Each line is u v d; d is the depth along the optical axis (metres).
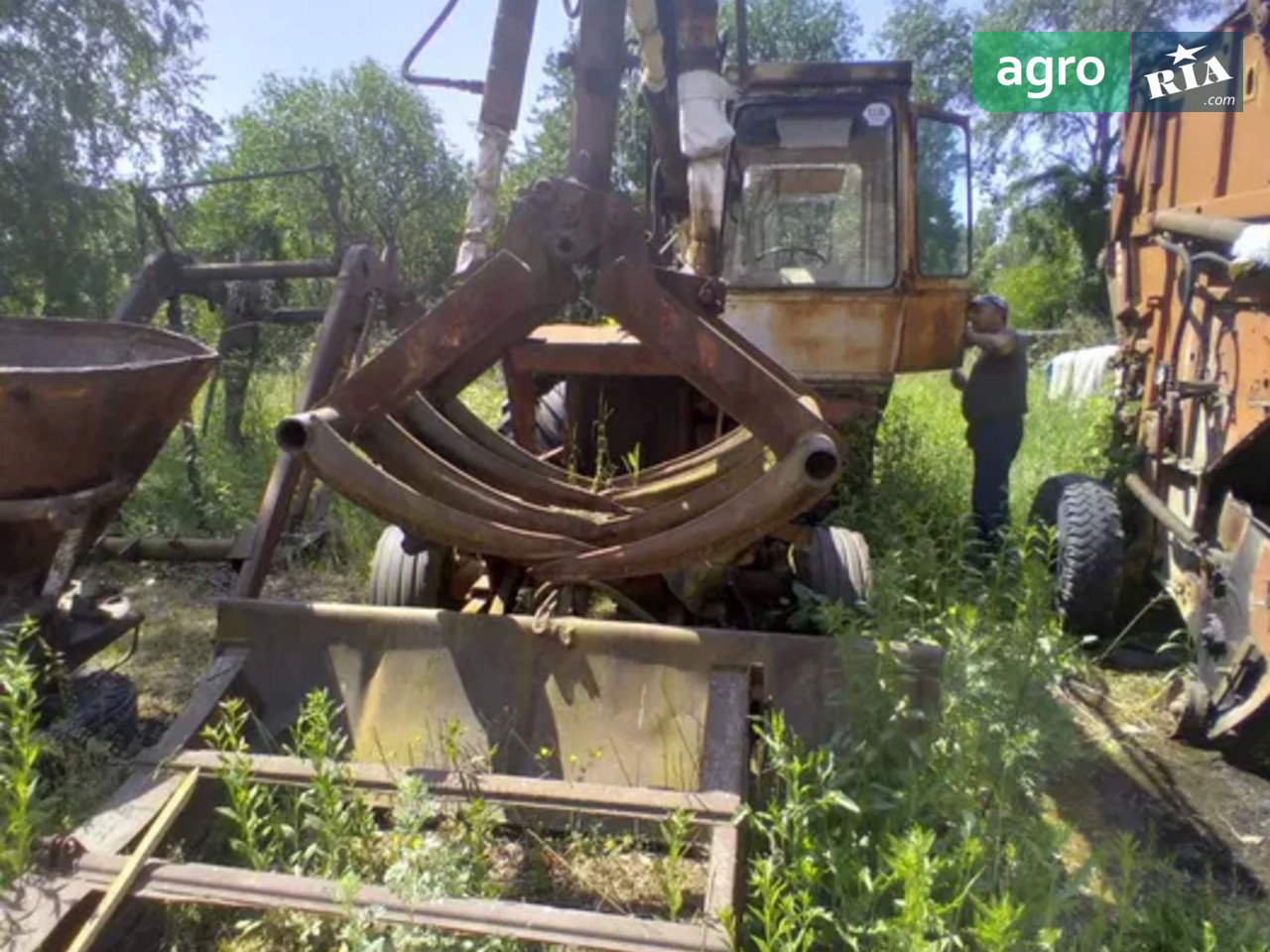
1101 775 4.09
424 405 3.45
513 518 3.32
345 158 31.50
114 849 2.33
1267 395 4.14
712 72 3.35
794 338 6.11
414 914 2.15
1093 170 32.44
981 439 6.09
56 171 10.05
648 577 4.01
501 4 3.30
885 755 2.92
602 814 2.53
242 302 8.71
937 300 6.05
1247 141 4.73
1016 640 3.78
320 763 2.54
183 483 7.20
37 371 3.14
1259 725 3.91
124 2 10.44
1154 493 5.45
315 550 6.43
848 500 6.15
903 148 5.91
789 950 2.19
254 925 2.59
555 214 2.94
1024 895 2.63
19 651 3.25
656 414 4.66
